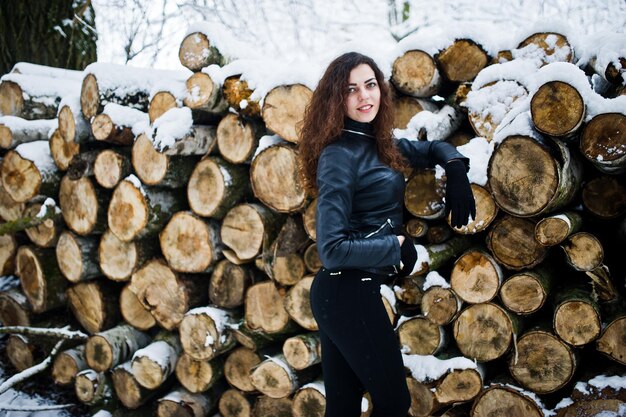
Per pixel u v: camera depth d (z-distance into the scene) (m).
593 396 1.93
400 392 1.58
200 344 2.62
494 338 2.10
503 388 2.09
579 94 1.71
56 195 3.22
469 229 2.06
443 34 2.30
